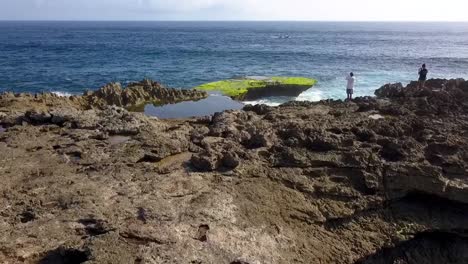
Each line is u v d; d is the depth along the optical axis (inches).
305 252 418.6
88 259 359.6
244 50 3034.0
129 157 536.4
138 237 390.6
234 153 528.1
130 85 1120.2
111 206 434.9
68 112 684.1
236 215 438.0
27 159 532.1
